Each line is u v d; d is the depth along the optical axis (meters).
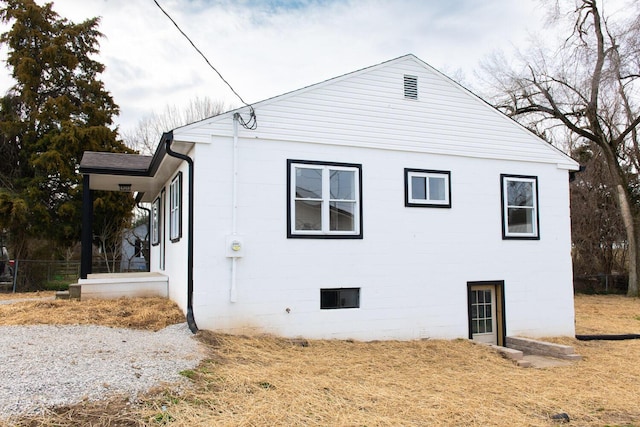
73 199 19.02
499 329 9.77
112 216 19.86
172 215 10.16
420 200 9.30
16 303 9.12
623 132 20.34
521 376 6.86
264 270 8.05
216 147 7.93
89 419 3.99
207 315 7.67
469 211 9.66
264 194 8.15
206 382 5.17
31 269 17.58
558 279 10.31
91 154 12.16
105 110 20.84
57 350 5.72
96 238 20.22
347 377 6.12
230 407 4.58
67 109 19.42
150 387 4.77
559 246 10.42
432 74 9.62
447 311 9.29
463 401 5.43
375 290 8.78
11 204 17.20
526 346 9.09
